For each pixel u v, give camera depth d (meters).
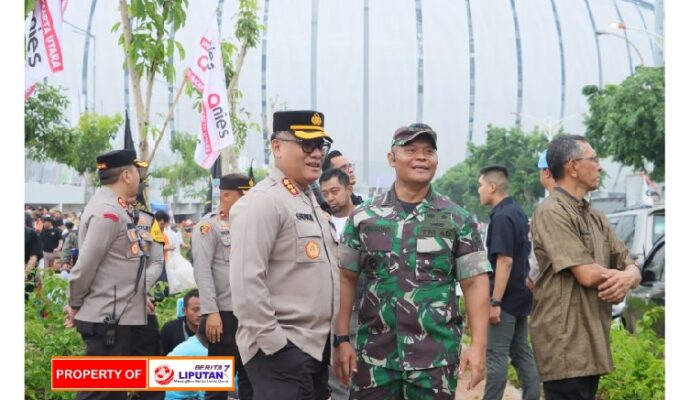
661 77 19.62
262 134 34.62
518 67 39.50
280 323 3.77
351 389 3.96
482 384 7.89
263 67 36.56
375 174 37.50
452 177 37.00
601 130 21.48
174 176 28.12
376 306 3.86
